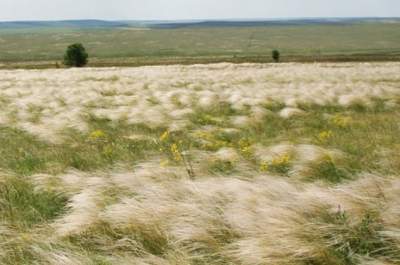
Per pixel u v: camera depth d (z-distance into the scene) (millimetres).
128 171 7875
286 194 5980
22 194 7125
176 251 4746
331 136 10406
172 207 5559
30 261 4852
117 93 24078
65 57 78750
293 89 22781
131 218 5391
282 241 4535
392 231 4734
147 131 12297
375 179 6258
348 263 4492
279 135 11109
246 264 4363
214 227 5105
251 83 29375
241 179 7035
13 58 164125
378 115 14305
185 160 8484
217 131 11633
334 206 5332
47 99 19891
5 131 12914
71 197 6789
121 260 4641
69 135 11602
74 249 5043
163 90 24656
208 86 26406
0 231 5504
